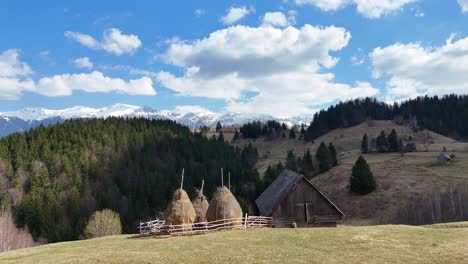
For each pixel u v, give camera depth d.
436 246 34.31
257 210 70.88
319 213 59.28
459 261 30.17
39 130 165.62
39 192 118.12
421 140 199.62
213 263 29.92
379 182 110.88
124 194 134.12
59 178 130.12
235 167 165.12
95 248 37.31
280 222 57.84
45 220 104.25
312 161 151.88
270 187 74.19
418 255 31.73
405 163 130.38
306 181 59.72
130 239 43.47
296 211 58.81
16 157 136.75
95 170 139.25
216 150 186.62
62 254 34.50
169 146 176.25
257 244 35.62
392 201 98.00
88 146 156.75
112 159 151.50
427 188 100.00
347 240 36.72
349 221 95.19
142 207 129.88
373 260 30.48
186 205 45.50
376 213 95.75
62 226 99.38
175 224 44.66
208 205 52.22
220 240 37.56
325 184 122.38
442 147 165.00
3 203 109.12
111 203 122.12
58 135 162.62
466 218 82.00
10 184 123.38
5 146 144.00
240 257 31.31
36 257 34.12
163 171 151.50
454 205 88.31
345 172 127.50
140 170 149.50
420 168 119.19
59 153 144.50
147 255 31.86
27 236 97.75
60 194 118.44
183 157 167.75
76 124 178.25
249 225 49.69
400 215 91.19
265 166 185.50
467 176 105.88
